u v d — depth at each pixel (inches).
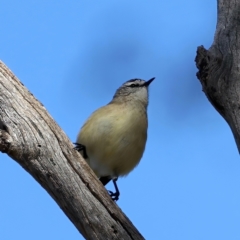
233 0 352.5
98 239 344.2
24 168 335.9
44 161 329.7
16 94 326.3
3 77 323.9
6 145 314.5
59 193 337.7
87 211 341.1
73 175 337.7
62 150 336.2
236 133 323.3
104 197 347.3
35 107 332.2
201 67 341.4
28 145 322.0
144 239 353.4
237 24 341.1
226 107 329.7
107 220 345.1
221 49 339.0
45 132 330.0
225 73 331.9
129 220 355.9
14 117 321.1
